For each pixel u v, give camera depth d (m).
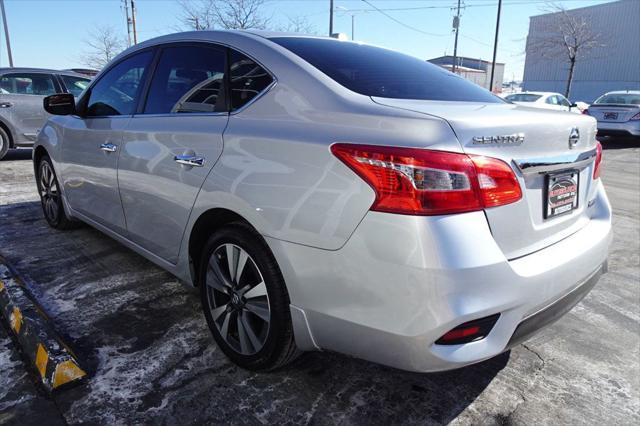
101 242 3.95
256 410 2.03
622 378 2.38
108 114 3.17
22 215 4.73
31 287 3.10
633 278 3.70
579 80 34.03
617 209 5.95
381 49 2.84
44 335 2.32
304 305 1.90
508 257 1.76
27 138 8.09
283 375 2.28
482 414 2.08
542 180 1.91
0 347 2.41
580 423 2.05
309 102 2.01
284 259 1.91
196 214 2.32
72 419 1.93
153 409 2.01
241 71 2.32
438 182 1.59
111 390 2.11
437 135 1.63
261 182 1.98
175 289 3.13
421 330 1.62
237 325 2.27
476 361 1.68
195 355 2.41
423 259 1.58
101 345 2.46
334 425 1.97
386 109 1.81
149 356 2.38
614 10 31.62
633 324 2.95
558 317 2.01
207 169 2.23
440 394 2.20
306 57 2.25
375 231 1.65
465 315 1.61
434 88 2.37
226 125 2.22
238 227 2.17
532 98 13.49
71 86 8.65
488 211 1.67
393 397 2.16
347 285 1.75
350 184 1.71
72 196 3.70
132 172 2.76
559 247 1.99
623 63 31.64
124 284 3.18
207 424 1.94
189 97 2.53
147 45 3.01
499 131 1.72
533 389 2.27
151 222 2.71
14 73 8.03
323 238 1.78
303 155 1.86
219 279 2.32
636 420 2.08
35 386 2.12
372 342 1.74
